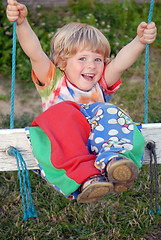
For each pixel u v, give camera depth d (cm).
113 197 298
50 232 264
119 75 252
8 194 303
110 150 170
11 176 320
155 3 674
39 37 571
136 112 429
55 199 294
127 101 459
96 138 182
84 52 235
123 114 190
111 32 607
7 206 287
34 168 202
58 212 280
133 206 289
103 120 188
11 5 202
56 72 242
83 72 236
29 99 476
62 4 721
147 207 284
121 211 285
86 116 196
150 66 559
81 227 269
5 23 575
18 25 215
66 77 244
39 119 196
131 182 170
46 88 242
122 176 164
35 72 239
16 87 505
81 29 240
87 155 177
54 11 689
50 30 607
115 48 566
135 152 183
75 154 180
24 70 530
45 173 184
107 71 249
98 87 249
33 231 263
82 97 242
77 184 169
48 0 704
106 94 257
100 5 696
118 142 177
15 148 198
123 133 184
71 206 286
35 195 300
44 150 187
